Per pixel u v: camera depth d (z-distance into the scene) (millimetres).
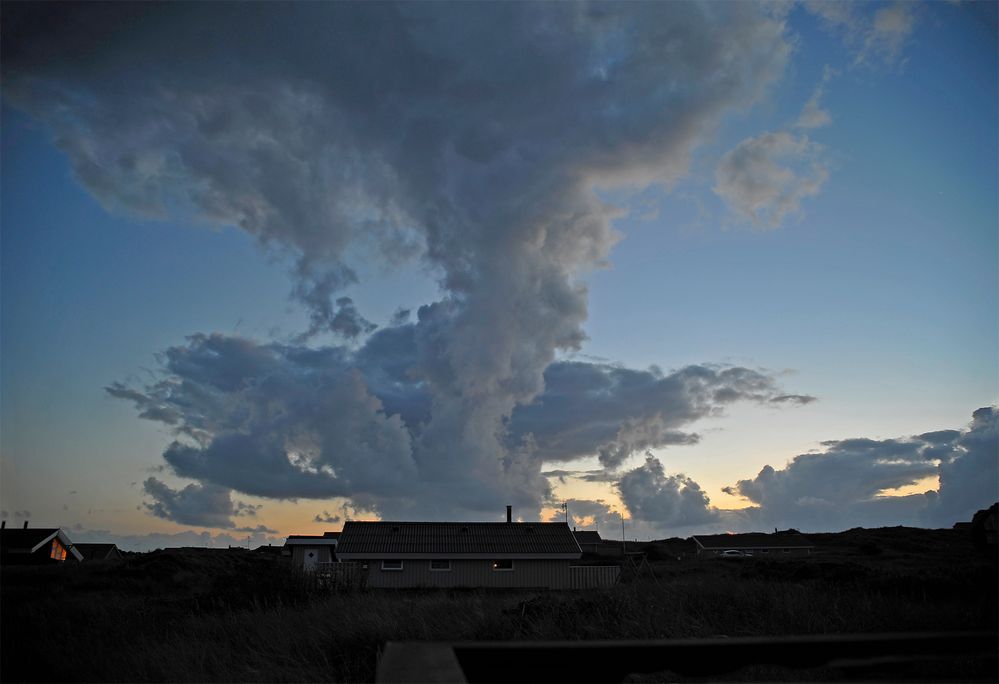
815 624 8922
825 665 2582
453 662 2250
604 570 30844
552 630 9500
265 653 8719
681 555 66500
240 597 13961
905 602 9961
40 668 7008
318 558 37594
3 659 7047
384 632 9125
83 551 59094
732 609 10234
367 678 7613
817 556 44562
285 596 14336
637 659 2518
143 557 33750
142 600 15844
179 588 23234
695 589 11922
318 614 11383
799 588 11188
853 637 2615
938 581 11148
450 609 11219
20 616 7953
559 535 32938
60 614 8984
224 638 9758
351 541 31781
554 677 2477
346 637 9039
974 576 11156
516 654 2482
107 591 21406
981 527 15078
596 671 2492
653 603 10820
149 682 7188
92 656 7547
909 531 57344
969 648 2691
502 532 33375
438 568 30594
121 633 8961
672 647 2510
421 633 9500
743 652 2555
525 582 30453
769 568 19578
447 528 33750
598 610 10391
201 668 7828
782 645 2578
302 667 8047
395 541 31969
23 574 23797
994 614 8406
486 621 10055
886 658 2625
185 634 9930
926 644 2660
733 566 32344
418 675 2080
